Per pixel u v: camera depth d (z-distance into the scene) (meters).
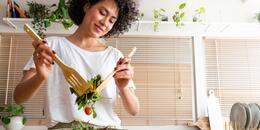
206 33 2.27
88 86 0.75
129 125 2.10
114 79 0.94
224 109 2.16
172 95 2.17
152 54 2.23
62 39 0.95
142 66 2.21
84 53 0.94
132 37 2.24
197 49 2.24
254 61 2.25
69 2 1.10
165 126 2.12
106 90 0.92
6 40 2.17
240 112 1.83
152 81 2.19
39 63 0.76
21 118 1.95
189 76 2.21
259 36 2.26
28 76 0.89
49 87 0.88
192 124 2.07
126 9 1.04
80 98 0.76
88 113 0.78
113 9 0.92
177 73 2.21
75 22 1.08
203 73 2.20
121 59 0.88
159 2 2.30
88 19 0.92
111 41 2.22
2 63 2.13
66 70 0.76
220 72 2.22
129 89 0.98
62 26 2.15
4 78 2.11
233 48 2.26
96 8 0.91
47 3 2.23
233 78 2.21
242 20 2.29
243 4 2.32
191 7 2.30
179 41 2.26
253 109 1.80
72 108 0.85
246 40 2.28
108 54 0.98
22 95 0.85
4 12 2.20
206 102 2.15
